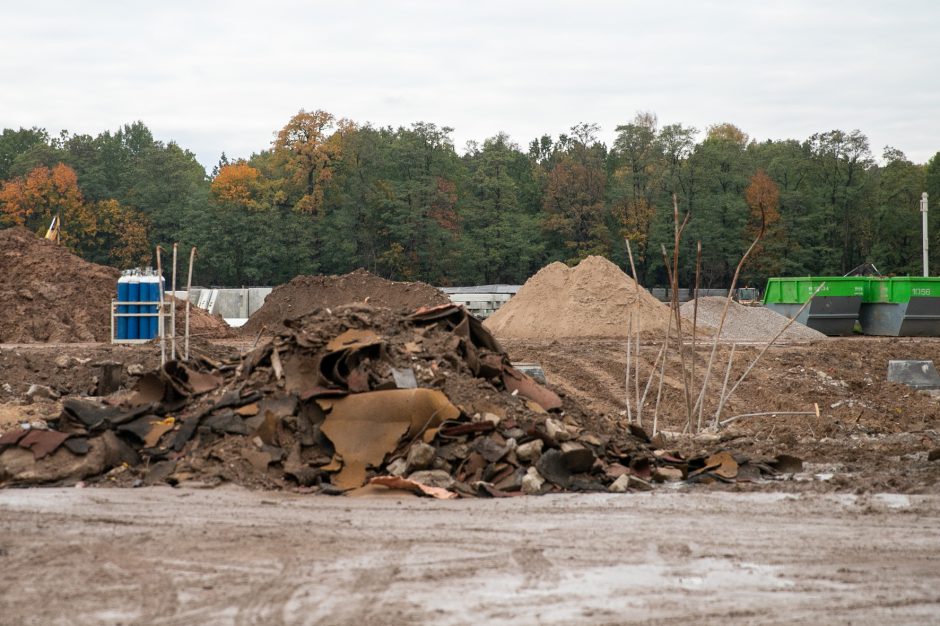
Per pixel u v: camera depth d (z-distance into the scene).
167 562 7.92
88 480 11.64
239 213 84.88
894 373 24.98
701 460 13.04
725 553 8.39
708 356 26.78
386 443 11.62
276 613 6.60
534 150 126.50
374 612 6.63
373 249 85.81
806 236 91.94
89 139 103.69
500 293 48.84
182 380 13.41
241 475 11.55
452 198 87.31
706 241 87.38
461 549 8.44
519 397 13.22
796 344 30.88
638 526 9.47
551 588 7.27
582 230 90.25
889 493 11.33
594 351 27.50
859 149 93.31
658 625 6.44
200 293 45.88
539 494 11.28
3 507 10.16
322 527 9.27
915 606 6.91
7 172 107.69
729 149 92.75
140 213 90.69
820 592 7.23
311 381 12.39
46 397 17.75
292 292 31.88
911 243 96.19
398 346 12.93
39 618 6.49
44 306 29.81
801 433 18.16
